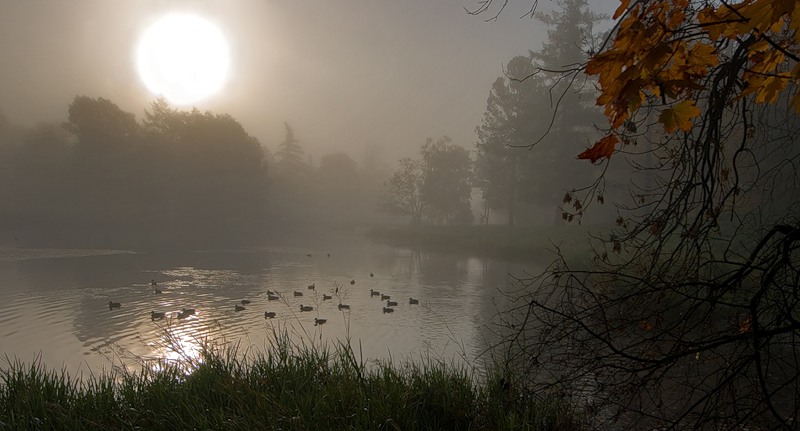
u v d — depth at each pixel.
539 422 4.75
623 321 3.01
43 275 27.14
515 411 4.86
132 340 13.72
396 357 11.36
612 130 2.02
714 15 1.92
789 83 2.40
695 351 2.67
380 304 19.70
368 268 33.03
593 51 2.15
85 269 29.86
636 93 1.87
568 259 15.81
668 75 2.06
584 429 4.57
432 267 33.91
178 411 5.26
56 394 6.05
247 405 5.16
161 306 19.05
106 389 6.07
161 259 36.03
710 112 2.40
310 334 14.39
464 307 18.81
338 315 17.41
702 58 2.02
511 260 36.66
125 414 5.32
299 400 5.20
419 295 22.05
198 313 17.67
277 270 31.28
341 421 4.74
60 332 14.80
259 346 12.48
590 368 3.31
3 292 21.95
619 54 1.93
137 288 23.28
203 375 6.12
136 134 72.19
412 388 5.53
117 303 18.73
